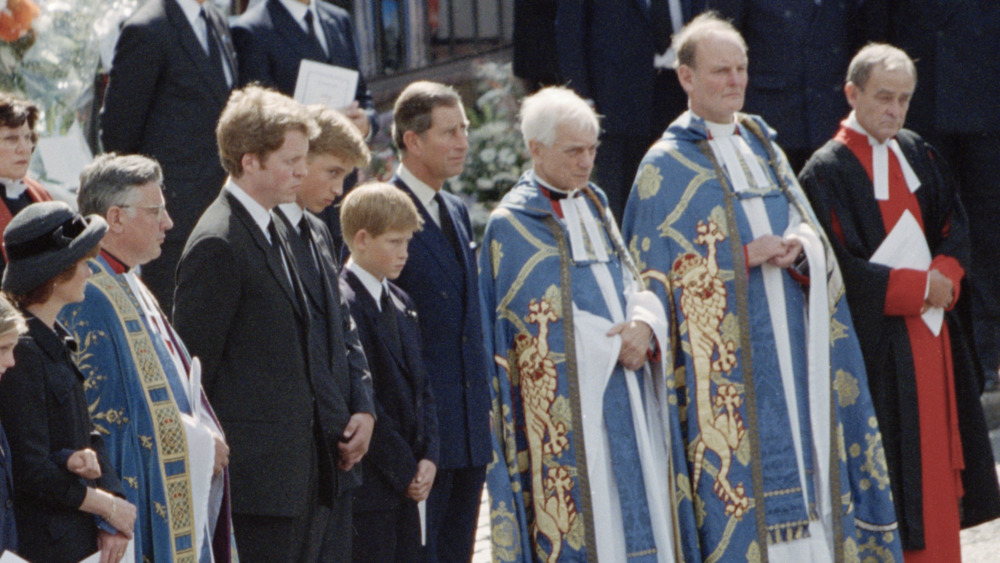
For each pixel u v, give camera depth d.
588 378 19.03
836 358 21.02
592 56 26.55
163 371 14.24
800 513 20.50
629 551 19.00
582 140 19.28
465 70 34.81
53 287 12.92
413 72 35.00
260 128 15.29
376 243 17.05
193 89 22.12
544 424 19.14
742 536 20.05
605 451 19.14
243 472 15.05
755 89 26.33
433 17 35.06
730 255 20.38
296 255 16.06
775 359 20.62
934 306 21.72
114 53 22.00
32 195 18.27
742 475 20.17
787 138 26.30
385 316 17.19
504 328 19.42
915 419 21.64
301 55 23.81
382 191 17.09
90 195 14.42
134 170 14.46
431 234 18.38
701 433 20.20
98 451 13.34
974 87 27.75
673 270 20.50
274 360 15.22
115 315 13.98
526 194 19.73
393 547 17.12
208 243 15.04
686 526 19.97
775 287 20.72
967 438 22.41
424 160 18.41
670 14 26.34
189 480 14.05
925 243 22.11
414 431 17.14
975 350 22.70
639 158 27.86
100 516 12.97
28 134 17.69
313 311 16.02
